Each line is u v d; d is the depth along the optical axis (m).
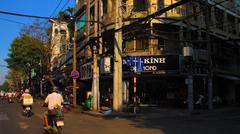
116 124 18.34
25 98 23.02
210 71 29.81
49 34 51.38
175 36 31.80
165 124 18.39
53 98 13.86
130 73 30.91
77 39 41.34
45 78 55.12
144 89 32.91
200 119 21.77
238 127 16.77
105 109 28.98
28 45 53.91
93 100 28.23
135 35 28.72
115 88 25.00
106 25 29.69
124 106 28.66
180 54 30.67
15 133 14.38
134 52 31.64
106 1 34.31
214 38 37.56
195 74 32.16
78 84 39.84
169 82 32.44
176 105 31.20
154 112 26.72
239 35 43.72
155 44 31.20
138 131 14.98
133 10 31.12
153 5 30.56
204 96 33.06
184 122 19.67
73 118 22.53
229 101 40.53
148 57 30.72
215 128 16.30
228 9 40.72
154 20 29.78
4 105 39.19
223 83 41.78
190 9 32.50
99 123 18.91
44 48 51.03
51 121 13.95
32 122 19.16
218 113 27.11
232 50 42.53
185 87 32.31
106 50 32.09
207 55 32.09
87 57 36.53
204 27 34.41
